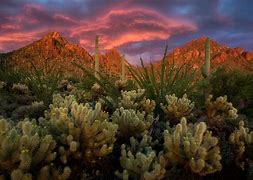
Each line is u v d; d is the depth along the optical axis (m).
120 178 2.10
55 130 2.14
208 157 2.10
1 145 1.67
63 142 2.01
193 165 2.00
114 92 4.35
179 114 3.61
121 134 2.58
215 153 2.09
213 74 5.48
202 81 5.38
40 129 2.11
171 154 2.08
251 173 2.46
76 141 2.01
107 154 2.18
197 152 2.07
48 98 5.18
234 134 2.57
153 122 2.99
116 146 2.45
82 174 2.00
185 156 2.08
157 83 4.39
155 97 4.31
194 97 5.20
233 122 3.66
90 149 2.02
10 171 1.73
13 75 8.40
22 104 5.91
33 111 4.38
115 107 3.99
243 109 5.01
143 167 1.97
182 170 2.11
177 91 4.40
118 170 2.20
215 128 3.00
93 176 2.06
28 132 1.90
